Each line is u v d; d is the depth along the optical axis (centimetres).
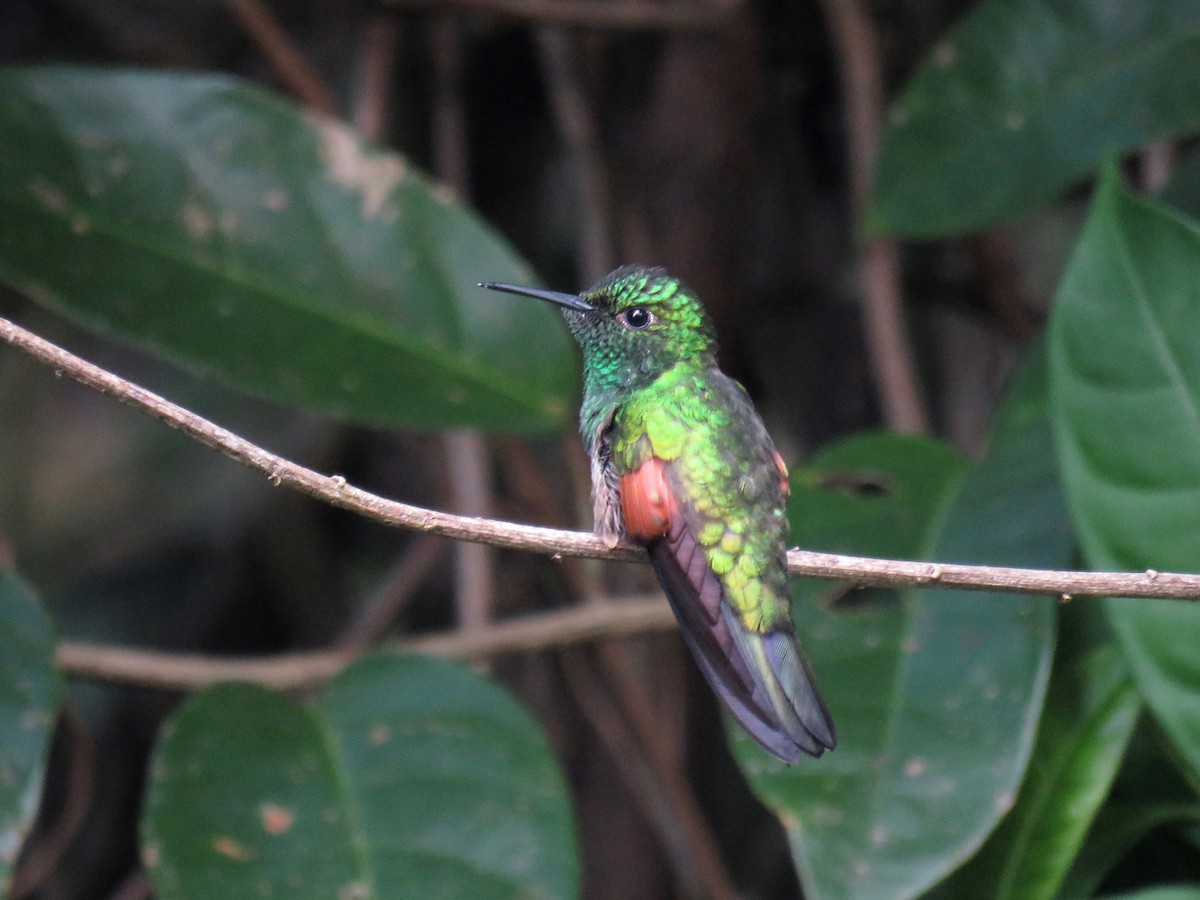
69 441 1166
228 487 1154
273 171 807
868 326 970
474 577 927
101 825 1054
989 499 709
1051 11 852
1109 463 625
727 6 1030
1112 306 638
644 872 970
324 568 1127
